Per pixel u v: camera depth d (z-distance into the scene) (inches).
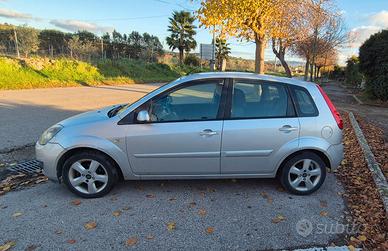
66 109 465.4
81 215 150.4
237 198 168.6
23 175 203.6
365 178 197.6
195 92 166.6
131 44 2050.9
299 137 165.6
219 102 165.3
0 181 194.5
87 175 166.4
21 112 426.0
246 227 141.0
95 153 164.7
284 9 403.2
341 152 172.2
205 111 164.9
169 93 166.6
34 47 1405.0
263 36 401.1
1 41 1380.4
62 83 885.2
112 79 1128.8
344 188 184.2
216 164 165.8
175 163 165.0
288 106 167.2
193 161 164.7
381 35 735.7
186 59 2209.6
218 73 172.2
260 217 149.6
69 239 131.0
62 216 149.4
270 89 168.6
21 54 1240.2
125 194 172.2
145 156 163.6
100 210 155.3
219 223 144.3
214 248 126.4
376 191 176.1
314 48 840.9
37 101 542.0
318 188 172.7
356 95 1019.9
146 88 947.3
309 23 498.6
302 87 170.6
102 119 166.9
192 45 2150.6
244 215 151.3
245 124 162.7
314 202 165.2
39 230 137.3
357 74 1507.1
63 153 162.7
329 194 175.2
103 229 138.5
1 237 132.0
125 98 639.1
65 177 166.6
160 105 165.6
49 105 500.4
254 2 342.0
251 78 169.3
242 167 167.2
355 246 127.9
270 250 125.6
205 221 145.7
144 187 181.0
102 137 161.9
